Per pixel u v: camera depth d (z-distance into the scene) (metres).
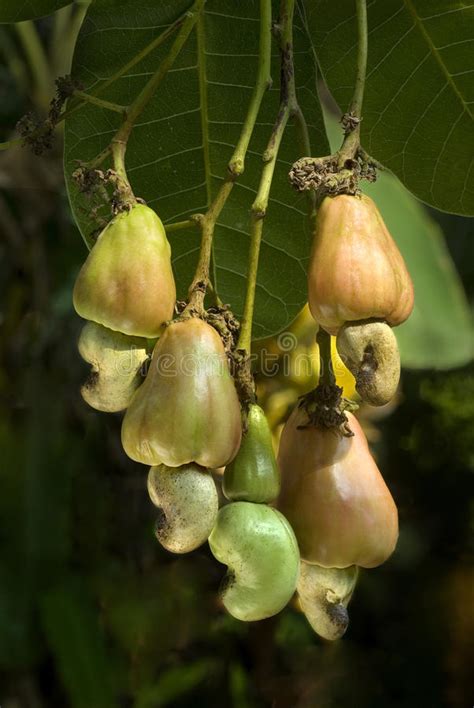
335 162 0.82
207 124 0.96
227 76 0.95
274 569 0.80
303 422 0.84
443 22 0.93
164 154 0.96
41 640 1.52
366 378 0.80
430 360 1.23
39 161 1.51
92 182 0.84
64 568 1.51
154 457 0.79
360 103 0.84
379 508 0.83
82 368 1.53
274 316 0.98
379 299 0.80
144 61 0.95
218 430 0.79
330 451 0.84
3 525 1.50
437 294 1.25
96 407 0.82
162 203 0.97
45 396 1.52
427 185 0.96
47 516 1.50
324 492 0.83
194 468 0.79
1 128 1.51
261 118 0.96
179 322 0.80
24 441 1.54
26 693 1.53
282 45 0.86
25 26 1.46
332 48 0.94
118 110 0.86
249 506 0.81
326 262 0.80
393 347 0.80
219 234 0.97
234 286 0.97
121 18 0.94
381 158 0.96
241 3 0.94
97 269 0.80
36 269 1.56
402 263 0.81
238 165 0.84
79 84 0.89
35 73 1.47
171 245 0.97
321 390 0.84
